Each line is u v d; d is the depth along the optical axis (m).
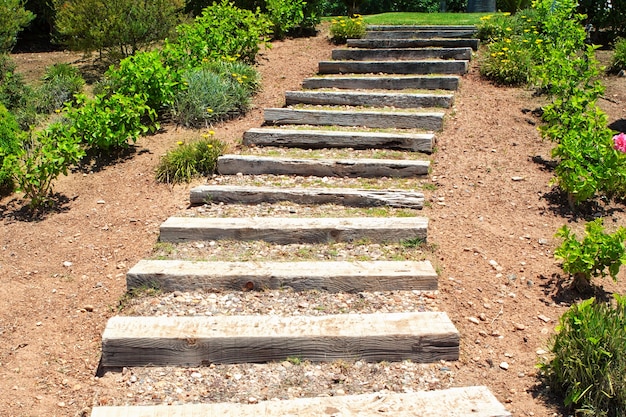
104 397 3.55
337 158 6.39
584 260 4.21
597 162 5.43
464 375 3.67
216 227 5.06
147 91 7.52
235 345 3.75
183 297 4.35
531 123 7.25
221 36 9.39
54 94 8.80
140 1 10.01
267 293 4.37
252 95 8.51
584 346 3.38
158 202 5.92
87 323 4.29
